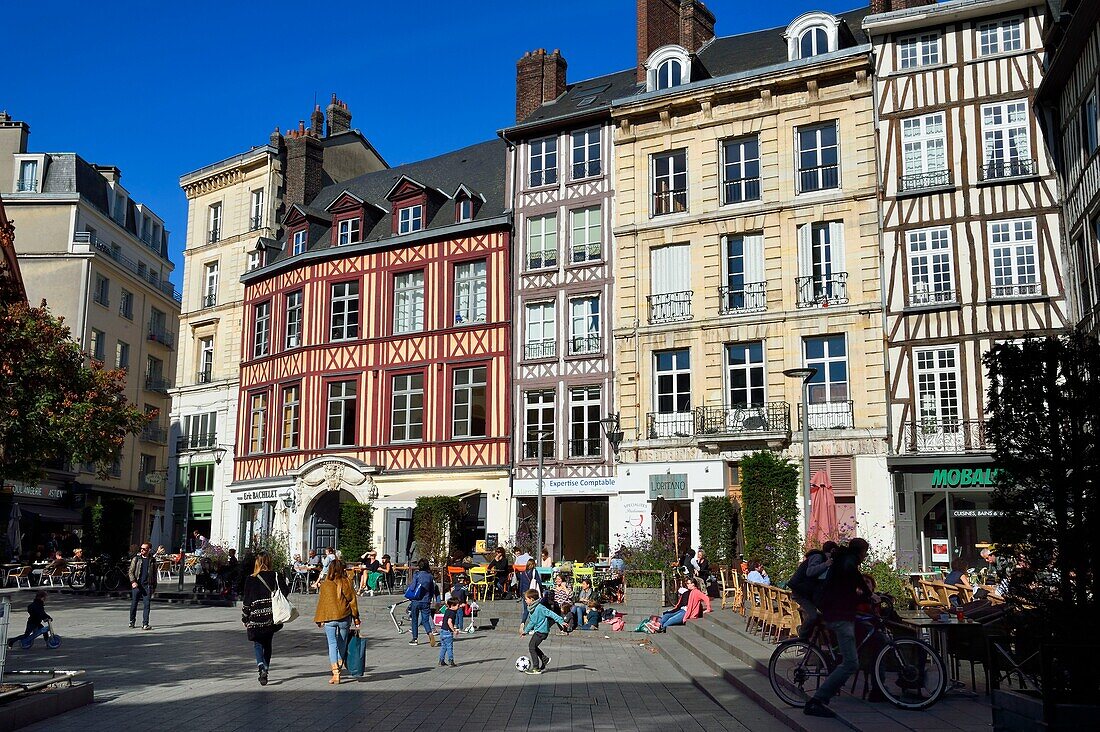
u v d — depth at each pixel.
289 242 33.50
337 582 11.41
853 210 24.14
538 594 13.16
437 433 28.78
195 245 37.78
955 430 22.42
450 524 25.89
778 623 12.70
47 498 38.72
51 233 41.94
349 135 38.91
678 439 25.05
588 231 27.59
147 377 47.16
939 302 22.89
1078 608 7.54
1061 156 22.27
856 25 27.36
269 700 9.93
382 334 30.28
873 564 15.48
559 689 10.96
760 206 25.09
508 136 29.00
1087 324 20.38
